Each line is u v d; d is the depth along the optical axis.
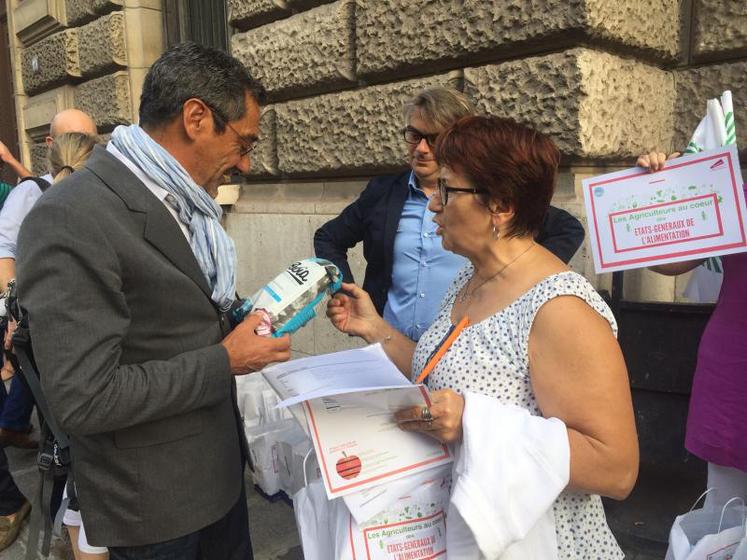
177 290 1.29
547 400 1.08
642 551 2.24
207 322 1.37
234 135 1.36
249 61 4.05
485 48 2.83
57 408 1.14
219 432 1.43
